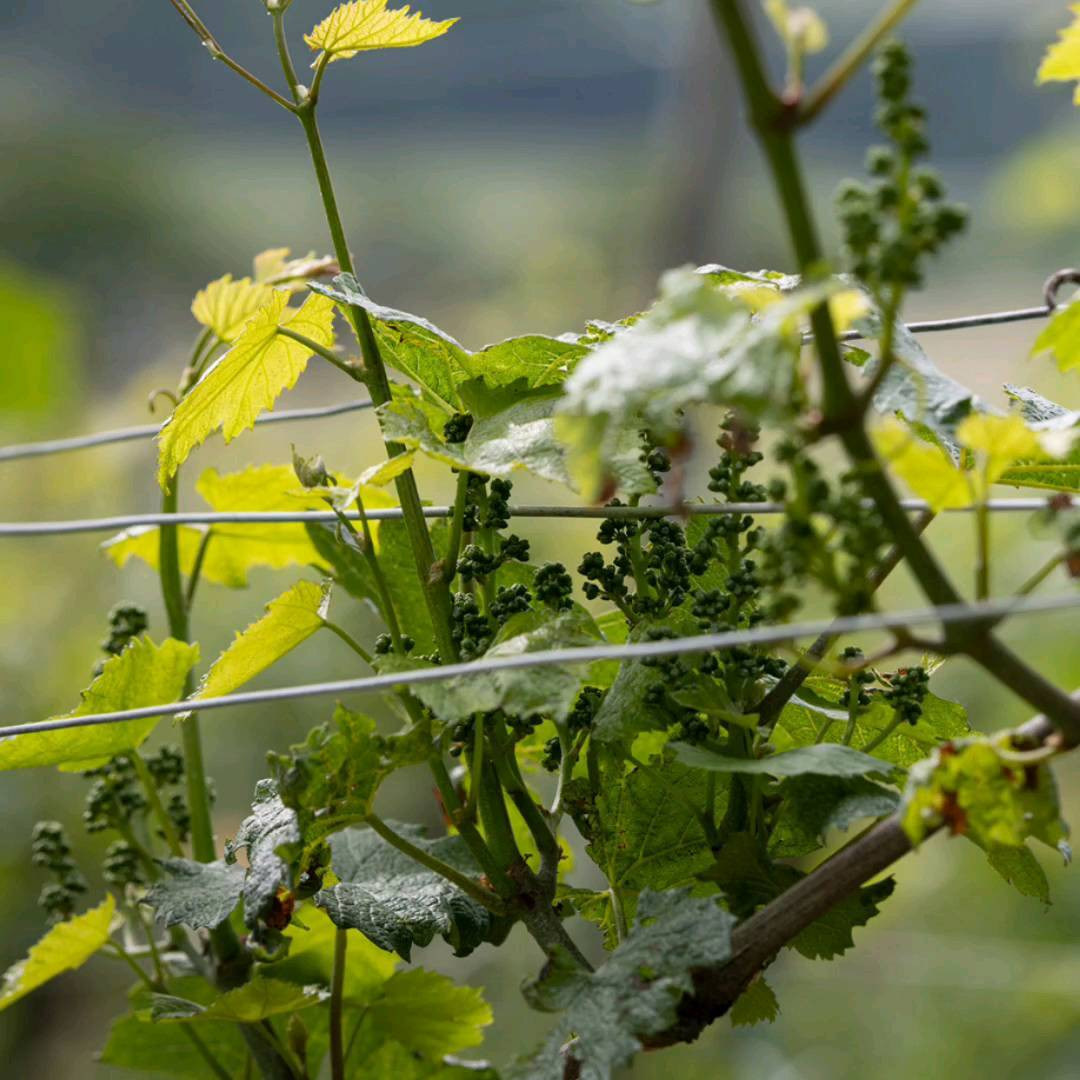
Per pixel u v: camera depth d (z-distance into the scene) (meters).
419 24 3.41
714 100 11.38
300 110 3.43
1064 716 3.25
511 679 3.32
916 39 20.95
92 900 7.77
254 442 10.74
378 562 3.48
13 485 8.66
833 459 6.23
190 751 3.60
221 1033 3.60
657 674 3.38
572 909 3.47
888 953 8.12
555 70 22.11
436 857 3.48
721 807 3.43
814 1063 7.81
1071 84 11.97
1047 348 3.37
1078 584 3.24
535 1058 3.32
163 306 17.16
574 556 8.70
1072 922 8.01
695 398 3.20
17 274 3.60
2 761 3.50
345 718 3.34
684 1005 3.33
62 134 17.16
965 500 3.25
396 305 18.77
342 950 3.48
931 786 3.28
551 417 3.37
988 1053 7.72
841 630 3.25
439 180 20.58
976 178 21.08
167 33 21.78
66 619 8.55
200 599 8.90
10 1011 7.92
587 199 19.16
